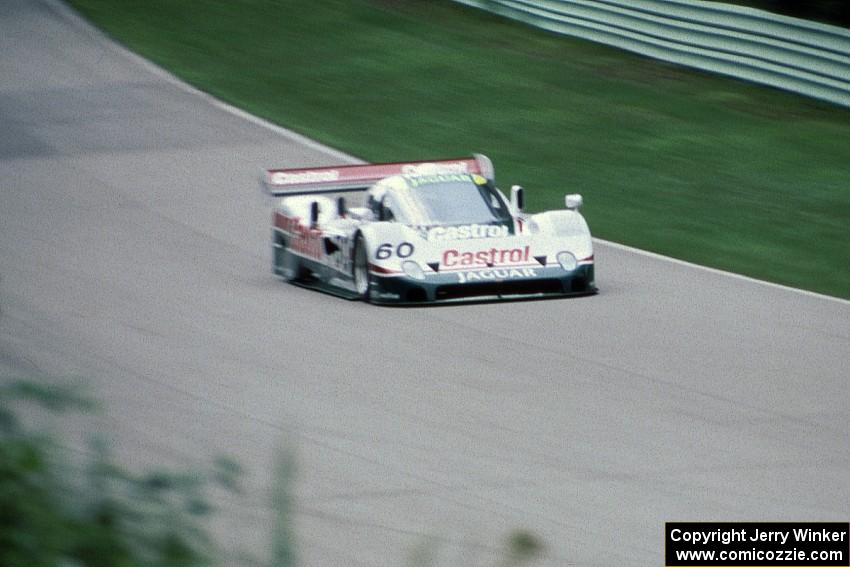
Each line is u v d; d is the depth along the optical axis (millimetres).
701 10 86062
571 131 76375
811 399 34219
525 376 36281
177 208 63312
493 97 84312
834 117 76438
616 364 37562
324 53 96562
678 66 88188
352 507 26219
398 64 92875
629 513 26141
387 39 99500
